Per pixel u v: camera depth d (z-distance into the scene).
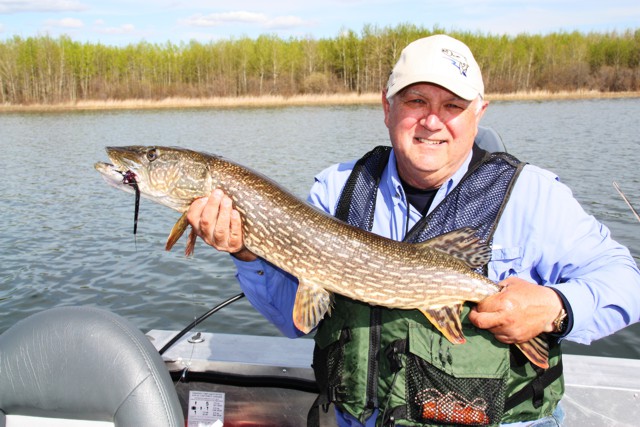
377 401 2.76
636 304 2.60
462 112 2.80
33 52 74.19
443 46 2.81
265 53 78.50
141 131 34.59
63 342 2.49
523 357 2.66
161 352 3.43
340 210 3.14
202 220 3.00
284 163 19.81
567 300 2.50
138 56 82.25
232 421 3.54
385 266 2.88
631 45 78.44
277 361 3.53
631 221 10.91
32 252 10.02
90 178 17.70
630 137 25.72
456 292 2.74
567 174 16.48
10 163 21.47
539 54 78.69
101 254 9.84
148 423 2.42
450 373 2.61
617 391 3.31
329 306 3.00
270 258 3.09
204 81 79.81
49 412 2.50
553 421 2.72
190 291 8.15
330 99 70.94
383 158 3.18
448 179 2.96
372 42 77.88
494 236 2.79
